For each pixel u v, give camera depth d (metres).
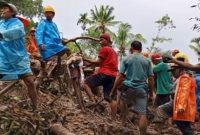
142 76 8.41
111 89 9.30
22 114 7.03
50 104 8.91
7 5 7.00
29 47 10.12
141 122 8.30
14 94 8.59
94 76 9.30
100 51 9.30
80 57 9.25
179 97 8.03
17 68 7.04
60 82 9.95
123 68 8.46
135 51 8.54
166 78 10.39
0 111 6.88
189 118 8.02
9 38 6.83
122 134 8.42
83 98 10.05
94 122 8.38
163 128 10.01
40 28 9.16
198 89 8.73
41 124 7.01
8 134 6.58
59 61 9.62
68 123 8.10
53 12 9.24
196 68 6.06
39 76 9.27
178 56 8.34
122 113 8.80
